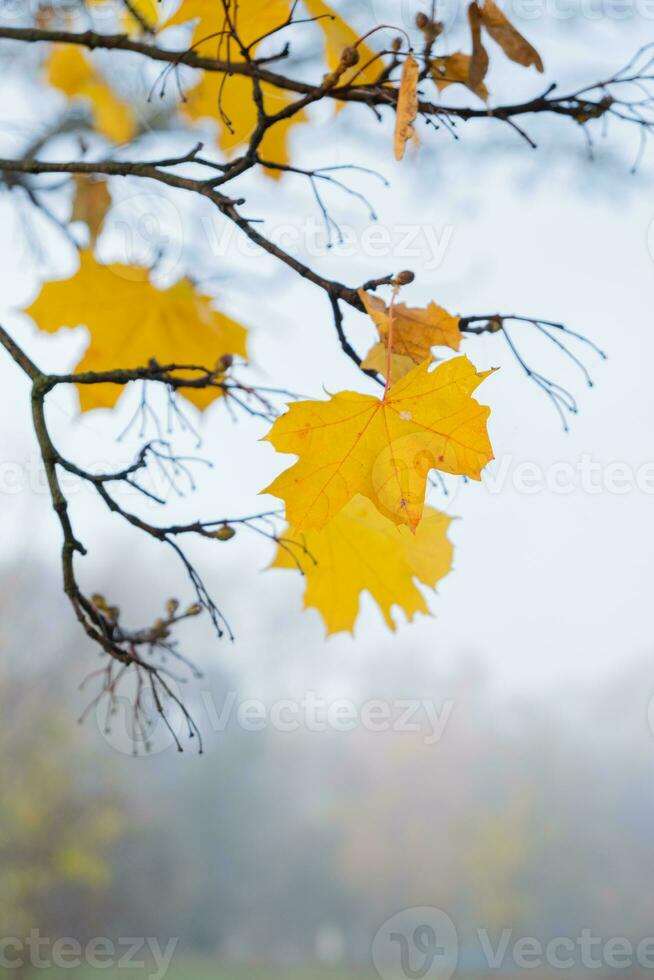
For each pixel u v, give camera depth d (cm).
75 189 216
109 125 250
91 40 174
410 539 160
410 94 126
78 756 1734
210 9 152
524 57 143
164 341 197
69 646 1847
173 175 147
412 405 114
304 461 113
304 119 192
